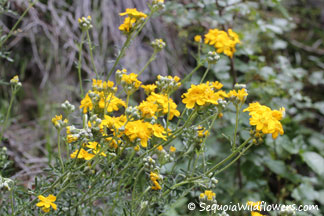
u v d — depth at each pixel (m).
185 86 3.27
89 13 4.23
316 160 3.58
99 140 2.03
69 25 4.20
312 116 4.14
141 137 1.79
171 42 4.35
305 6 5.87
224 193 3.32
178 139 3.02
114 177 1.97
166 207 2.35
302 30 5.57
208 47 3.52
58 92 4.02
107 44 4.18
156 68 4.18
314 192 3.50
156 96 2.02
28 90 4.09
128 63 4.08
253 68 3.68
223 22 3.53
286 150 3.73
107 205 2.40
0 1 2.69
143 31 4.29
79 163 1.92
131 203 2.04
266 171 3.85
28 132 3.77
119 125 1.80
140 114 1.88
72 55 4.07
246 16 4.25
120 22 4.30
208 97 1.95
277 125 1.84
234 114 3.33
